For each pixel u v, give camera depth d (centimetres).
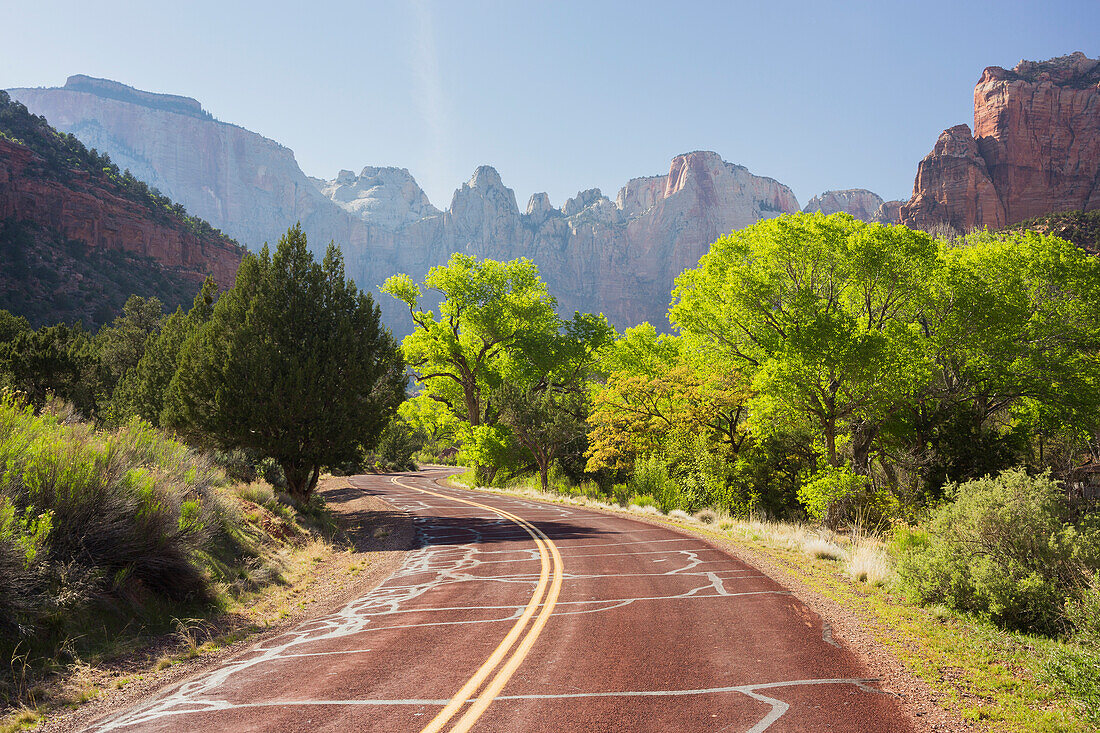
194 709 536
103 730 493
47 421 1071
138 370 3139
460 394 5741
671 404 3108
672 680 582
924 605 889
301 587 1145
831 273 2564
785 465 2641
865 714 499
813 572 1156
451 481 5366
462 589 1055
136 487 885
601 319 5275
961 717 498
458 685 579
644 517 2214
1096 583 745
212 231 15412
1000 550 860
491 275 5162
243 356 1964
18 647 618
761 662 632
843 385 2372
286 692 574
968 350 2433
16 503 748
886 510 1955
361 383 2075
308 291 2109
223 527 1191
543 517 2214
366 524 2189
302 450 2034
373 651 707
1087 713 509
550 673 608
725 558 1289
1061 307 2611
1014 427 2661
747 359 2834
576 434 3903
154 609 824
